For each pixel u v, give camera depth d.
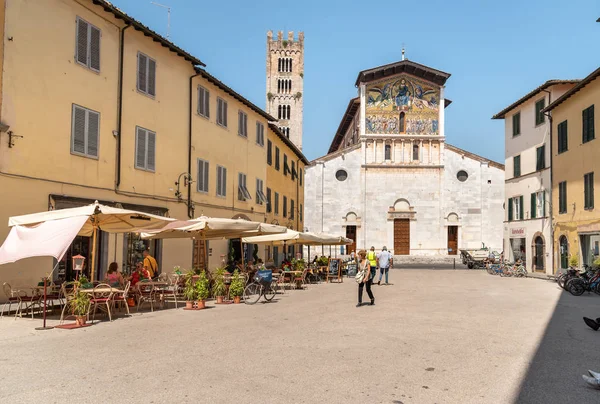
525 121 42.22
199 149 28.08
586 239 32.34
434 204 63.47
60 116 18.36
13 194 16.42
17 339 11.08
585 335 12.32
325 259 35.34
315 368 8.66
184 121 26.59
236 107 33.12
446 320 14.46
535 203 40.19
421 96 64.44
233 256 32.78
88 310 13.09
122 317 14.64
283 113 91.38
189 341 10.87
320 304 18.56
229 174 31.97
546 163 38.28
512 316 15.55
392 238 63.31
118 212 14.39
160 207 24.19
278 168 43.59
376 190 63.91
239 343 10.70
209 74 28.33
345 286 28.31
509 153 45.38
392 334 12.05
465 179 63.53
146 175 23.30
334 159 64.38
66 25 18.72
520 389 7.61
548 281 32.34
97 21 20.27
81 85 19.38
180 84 26.30
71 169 18.81
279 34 92.19
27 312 15.05
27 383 7.59
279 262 44.84
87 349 9.99
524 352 10.21
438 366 8.94
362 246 63.25
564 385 7.89
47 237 12.99
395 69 64.00
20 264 16.59
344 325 13.37
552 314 16.12
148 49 23.59
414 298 20.92
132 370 8.37
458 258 62.09
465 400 7.07
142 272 18.25
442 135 63.69
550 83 36.72
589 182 31.52
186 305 17.38
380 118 64.38
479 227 62.84
